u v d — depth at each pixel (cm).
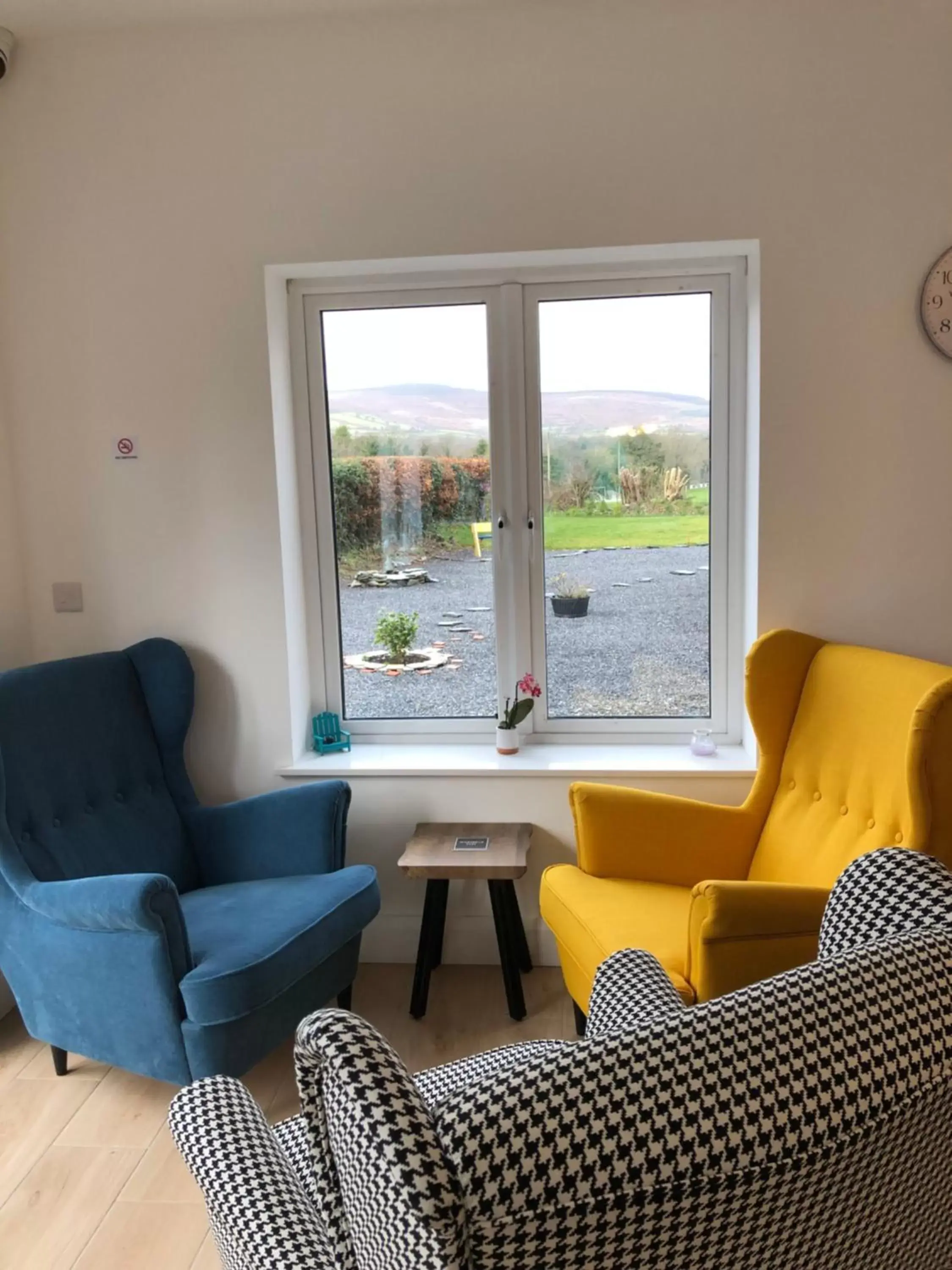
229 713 273
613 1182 58
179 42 249
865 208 239
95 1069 233
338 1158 72
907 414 245
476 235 249
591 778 263
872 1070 65
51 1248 176
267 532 265
